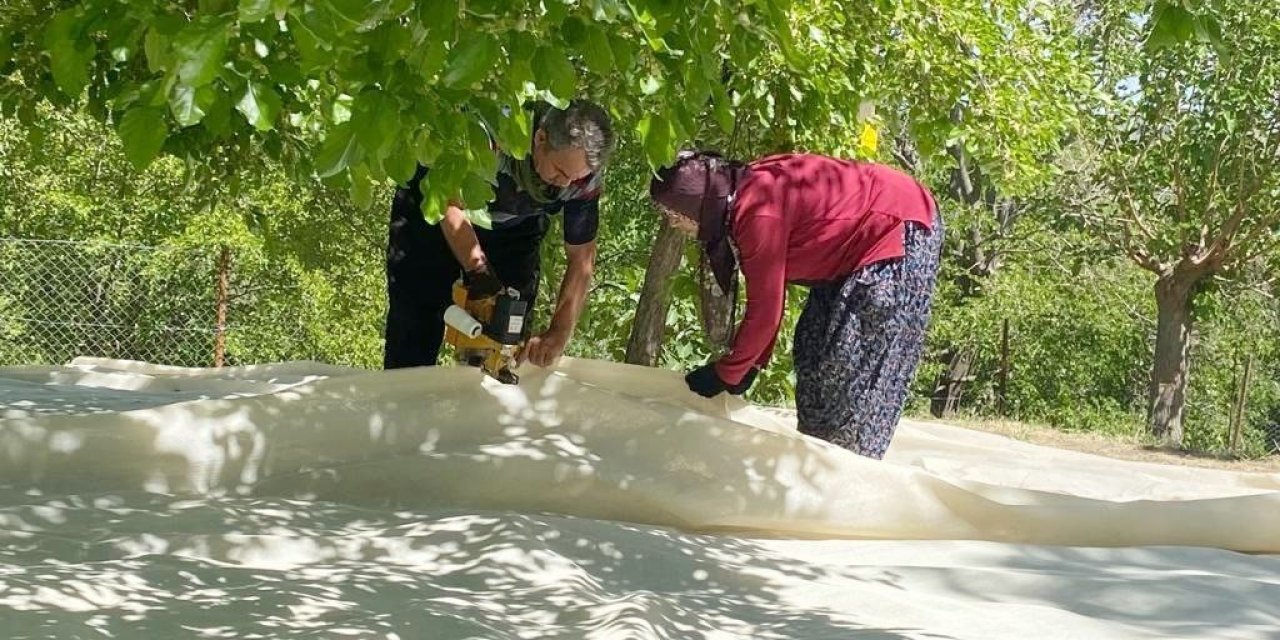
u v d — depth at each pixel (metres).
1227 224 20.02
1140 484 6.07
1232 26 18.23
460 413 4.54
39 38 4.30
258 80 2.68
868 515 4.50
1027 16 11.71
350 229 16.27
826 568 3.90
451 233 4.59
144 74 4.43
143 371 8.16
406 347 5.18
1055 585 3.76
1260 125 19.42
